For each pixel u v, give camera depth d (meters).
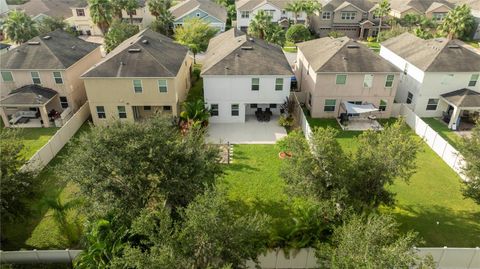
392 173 19.05
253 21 56.06
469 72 35.19
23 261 19.27
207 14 66.12
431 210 23.98
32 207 22.59
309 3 71.56
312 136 19.67
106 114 34.91
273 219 22.78
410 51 40.00
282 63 36.00
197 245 14.31
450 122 34.97
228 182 26.52
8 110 37.03
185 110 33.88
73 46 40.22
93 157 17.80
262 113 37.12
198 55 60.50
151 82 33.38
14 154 20.20
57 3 77.69
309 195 19.31
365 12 72.75
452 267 19.31
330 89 36.09
